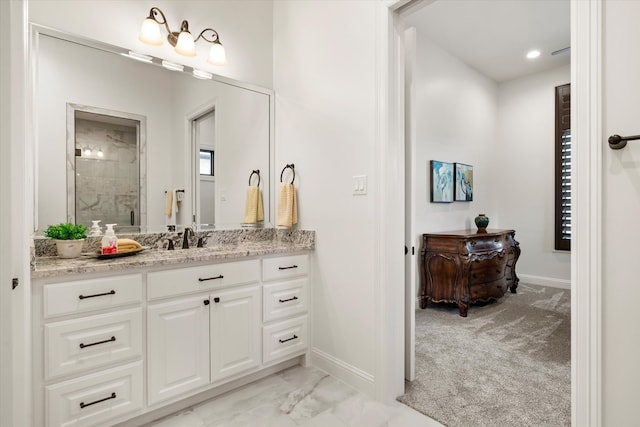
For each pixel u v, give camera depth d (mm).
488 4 3094
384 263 1812
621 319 1066
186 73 2221
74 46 1809
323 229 2189
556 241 4422
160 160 2121
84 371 1422
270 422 1644
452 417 1674
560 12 3205
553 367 2201
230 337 1882
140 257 1690
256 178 2527
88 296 1422
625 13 1055
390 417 1680
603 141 1093
